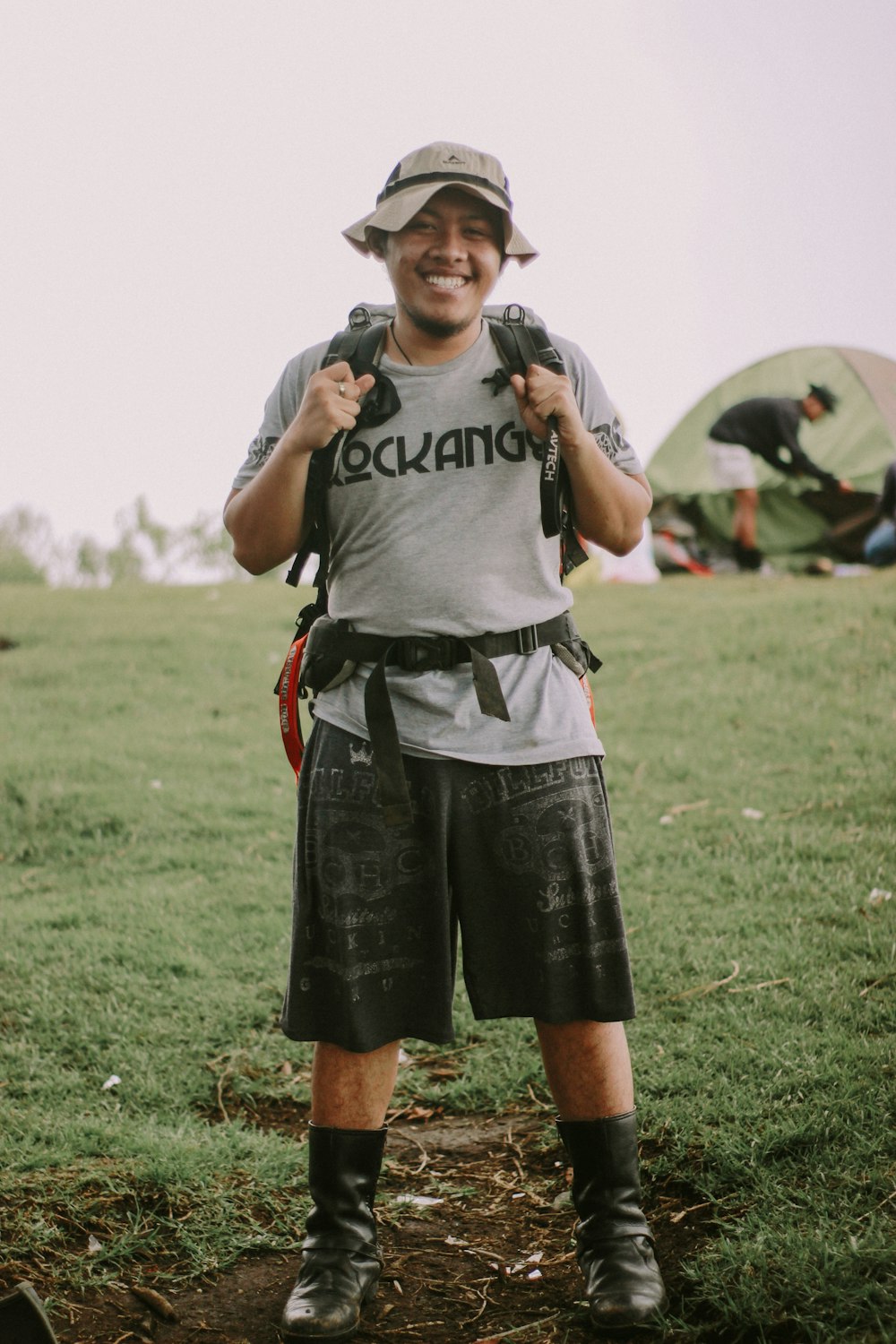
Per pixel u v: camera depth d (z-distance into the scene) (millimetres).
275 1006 3982
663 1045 3398
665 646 9344
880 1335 2023
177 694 8992
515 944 2326
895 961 3801
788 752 6668
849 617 9438
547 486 2283
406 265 2273
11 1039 3760
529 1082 3404
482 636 2316
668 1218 2572
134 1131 3123
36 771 6977
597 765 2365
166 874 5516
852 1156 2576
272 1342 2297
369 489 2324
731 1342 2139
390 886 2301
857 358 12117
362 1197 2355
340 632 2389
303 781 2393
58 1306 2402
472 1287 2457
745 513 12484
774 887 4676
